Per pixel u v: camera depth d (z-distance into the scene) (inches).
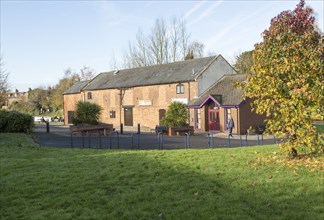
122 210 267.9
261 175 340.8
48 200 299.0
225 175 344.5
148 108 1791.3
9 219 260.8
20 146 762.8
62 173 386.3
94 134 1210.6
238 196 284.5
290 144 394.0
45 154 606.2
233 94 1461.6
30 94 3139.8
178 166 391.5
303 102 370.6
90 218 255.1
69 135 1208.2
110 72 2230.6
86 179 354.9
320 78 378.3
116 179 349.7
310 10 724.0
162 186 318.3
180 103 1314.0
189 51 2368.4
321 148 375.9
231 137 1184.8
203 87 1595.7
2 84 1510.8
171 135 1234.6
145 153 511.2
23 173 397.7
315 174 335.6
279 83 384.5
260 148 525.3
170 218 248.1
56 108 2908.5
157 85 1742.1
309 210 252.4
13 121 1124.5
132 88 1877.5
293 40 407.8
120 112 1948.8
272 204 266.1
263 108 405.7
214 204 269.0
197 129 1547.7
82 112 1243.8
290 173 343.3
